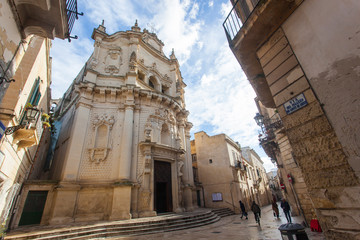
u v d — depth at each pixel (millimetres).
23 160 10094
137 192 14039
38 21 5121
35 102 9742
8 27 4312
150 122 17125
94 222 11641
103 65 18781
